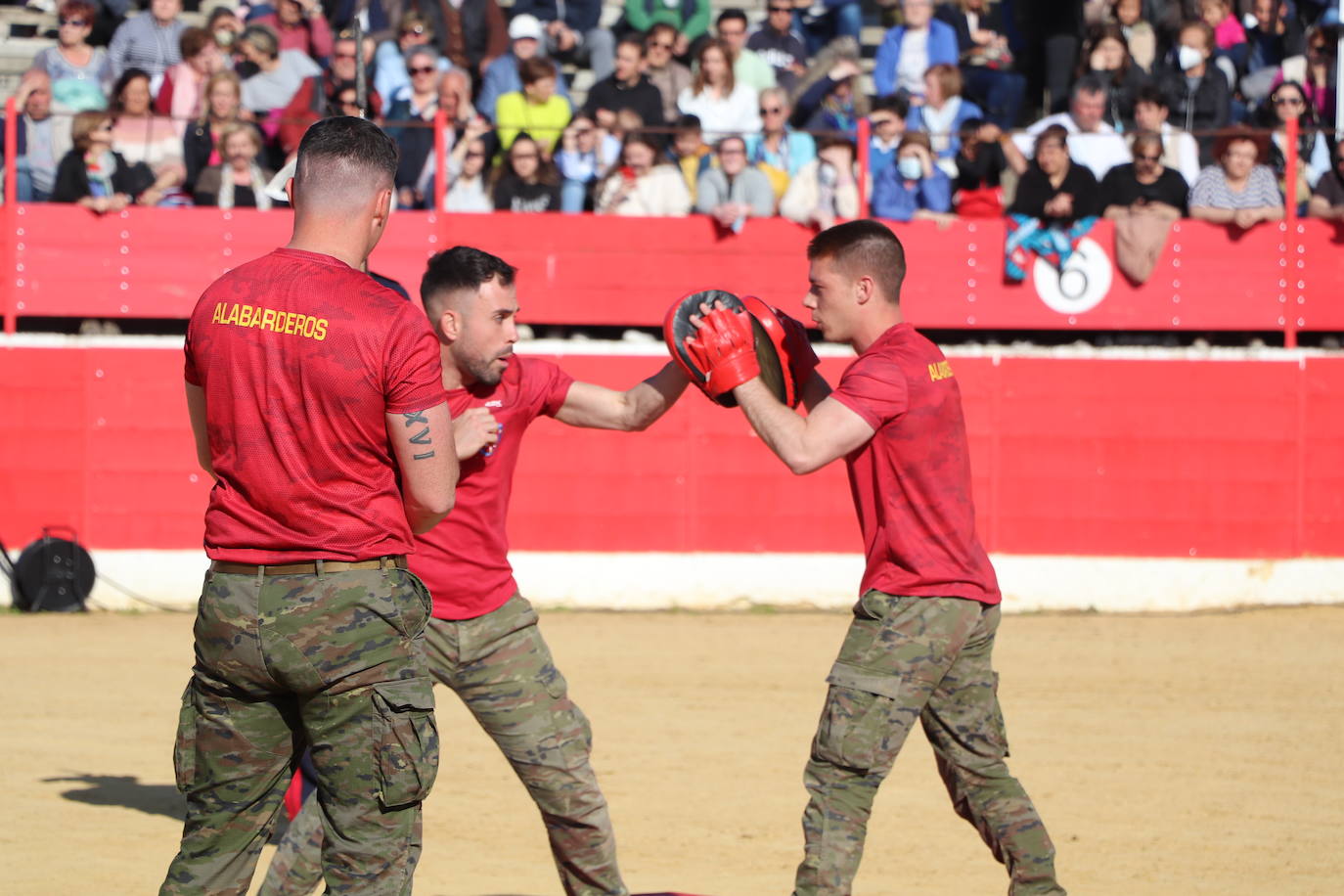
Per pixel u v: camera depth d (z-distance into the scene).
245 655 8.71
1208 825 16.89
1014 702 23.27
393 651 8.84
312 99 32.94
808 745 20.34
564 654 26.70
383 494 8.94
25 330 32.34
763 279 32.22
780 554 32.28
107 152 31.56
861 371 10.95
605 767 19.14
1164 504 32.50
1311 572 32.72
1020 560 32.50
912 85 35.06
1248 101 35.12
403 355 8.80
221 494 8.91
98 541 31.47
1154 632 29.75
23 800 17.12
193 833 9.07
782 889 14.29
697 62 33.50
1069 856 15.63
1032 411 32.53
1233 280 32.66
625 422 12.23
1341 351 32.91
